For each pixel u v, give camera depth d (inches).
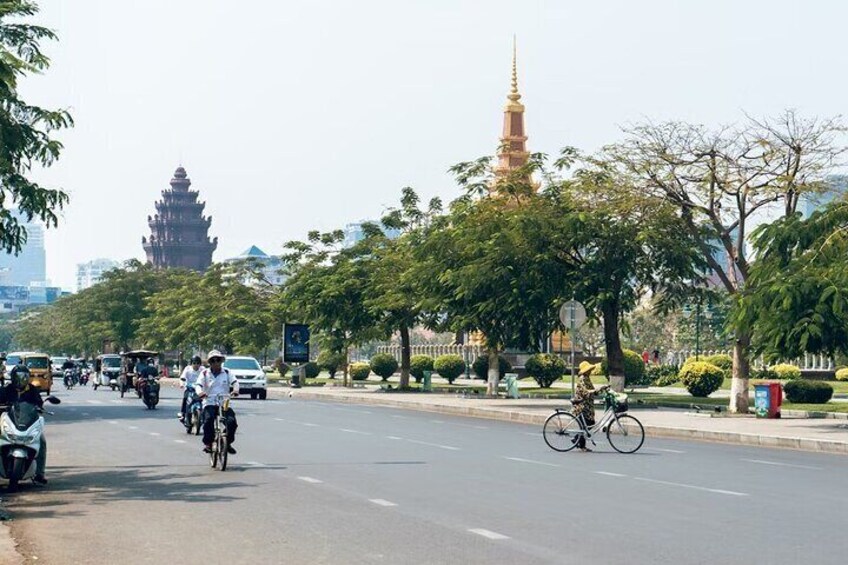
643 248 2046.0
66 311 7091.5
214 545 576.1
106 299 5748.0
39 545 578.2
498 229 2140.7
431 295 2322.8
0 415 847.7
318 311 3134.8
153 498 772.6
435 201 3125.0
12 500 764.6
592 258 2080.5
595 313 2146.9
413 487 836.0
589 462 1049.5
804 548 566.9
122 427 1566.2
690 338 4584.2
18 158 1659.7
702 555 545.3
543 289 2049.7
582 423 1171.3
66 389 3521.2
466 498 770.2
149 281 5767.7
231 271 4318.4
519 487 837.2
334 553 550.9
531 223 2046.0
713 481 885.8
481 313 2133.4
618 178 2003.0
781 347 1440.7
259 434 1411.2
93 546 574.9
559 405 2080.5
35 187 1683.1
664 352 4773.6
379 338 3142.2
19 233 1701.5
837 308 1376.7
